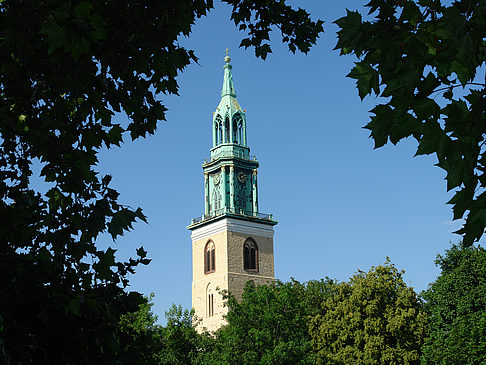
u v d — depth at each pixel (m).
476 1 3.82
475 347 37.62
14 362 5.99
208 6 8.19
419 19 4.08
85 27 4.89
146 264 7.27
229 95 91.75
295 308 46.91
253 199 89.06
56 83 6.74
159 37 7.58
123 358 6.91
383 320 47.66
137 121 8.31
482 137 4.00
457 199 4.05
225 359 43.75
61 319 6.29
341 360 47.69
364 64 4.24
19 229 6.71
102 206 7.00
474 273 42.19
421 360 43.59
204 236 88.19
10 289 6.36
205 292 86.00
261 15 10.23
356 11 4.15
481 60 3.96
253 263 86.81
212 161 89.12
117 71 7.17
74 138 7.04
